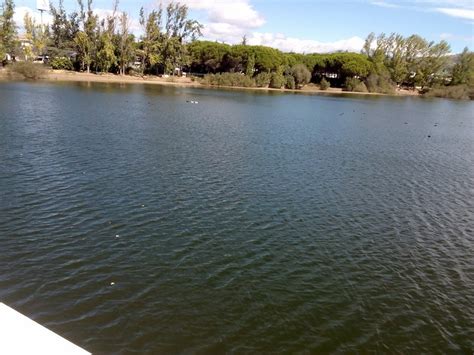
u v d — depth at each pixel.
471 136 67.94
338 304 18.22
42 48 141.38
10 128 45.62
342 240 24.34
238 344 15.33
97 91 94.12
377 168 41.56
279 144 49.44
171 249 21.58
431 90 166.25
